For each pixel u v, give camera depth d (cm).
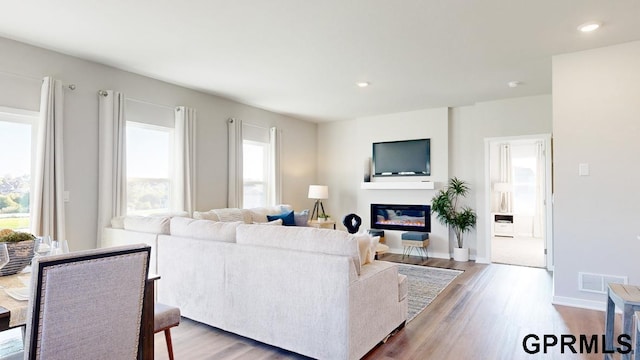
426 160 631
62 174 360
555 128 371
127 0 265
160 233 347
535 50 360
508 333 299
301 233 266
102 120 402
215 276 298
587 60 359
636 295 225
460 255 590
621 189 344
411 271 518
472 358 255
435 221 625
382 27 309
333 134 750
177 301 326
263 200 637
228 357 258
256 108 618
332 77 450
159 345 276
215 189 534
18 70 341
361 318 245
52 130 352
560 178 369
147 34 325
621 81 345
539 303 374
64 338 130
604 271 350
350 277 234
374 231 641
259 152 633
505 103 564
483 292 414
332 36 328
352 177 725
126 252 145
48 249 189
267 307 268
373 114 677
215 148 537
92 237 394
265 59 388
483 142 581
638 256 338
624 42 341
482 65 405
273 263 265
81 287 132
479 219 587
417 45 349
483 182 583
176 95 484
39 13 285
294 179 706
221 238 306
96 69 399
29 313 123
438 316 338
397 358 256
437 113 624
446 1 265
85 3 269
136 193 443
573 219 364
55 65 366
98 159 401
